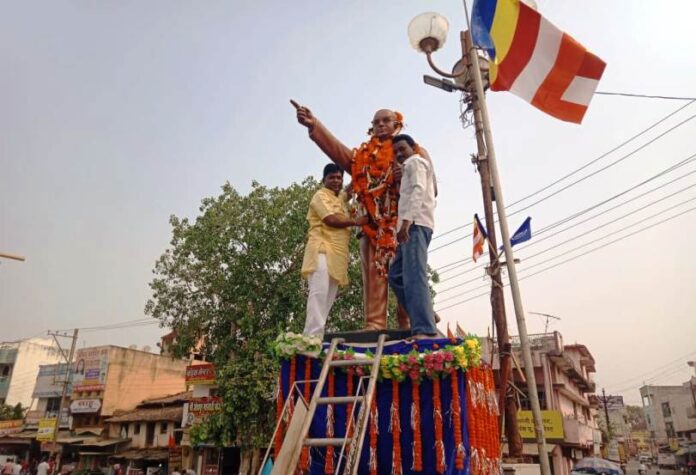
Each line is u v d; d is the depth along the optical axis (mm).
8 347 50562
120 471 32188
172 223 23672
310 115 7633
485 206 14609
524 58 9547
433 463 5230
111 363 39250
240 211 22547
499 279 14109
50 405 43062
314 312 6750
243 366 20500
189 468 31109
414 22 13297
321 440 4625
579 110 9305
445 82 14836
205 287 22578
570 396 37625
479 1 10141
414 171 6457
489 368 6887
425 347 5754
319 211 7137
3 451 43969
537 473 13273
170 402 36281
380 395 5605
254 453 21109
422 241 6309
